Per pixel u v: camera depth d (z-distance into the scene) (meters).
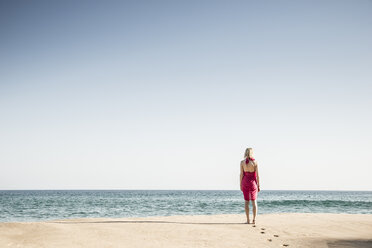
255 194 8.11
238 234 6.38
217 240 5.72
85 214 23.17
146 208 29.05
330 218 9.62
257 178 8.19
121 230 6.70
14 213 24.31
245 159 8.12
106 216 21.47
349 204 34.38
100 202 41.09
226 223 8.20
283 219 9.31
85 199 52.06
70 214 23.25
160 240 5.67
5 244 5.02
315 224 8.02
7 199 50.91
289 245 5.27
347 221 8.73
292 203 35.53
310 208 28.42
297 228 7.29
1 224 6.70
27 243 5.16
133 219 9.09
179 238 5.89
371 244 5.28
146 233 6.39
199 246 5.18
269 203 35.53
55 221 8.23
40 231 6.19
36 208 29.53
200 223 8.18
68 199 51.88
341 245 5.20
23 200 47.09
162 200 48.62
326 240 5.68
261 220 9.05
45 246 4.97
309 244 5.33
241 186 8.21
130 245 5.20
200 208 28.66
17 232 6.00
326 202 37.53
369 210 26.27
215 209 27.34
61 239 5.54
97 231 6.46
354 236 6.19
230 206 31.44
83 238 5.69
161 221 8.57
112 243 5.32
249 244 5.38
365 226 7.75
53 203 38.38
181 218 9.67
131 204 36.06
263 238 5.95
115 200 48.00
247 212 8.12
